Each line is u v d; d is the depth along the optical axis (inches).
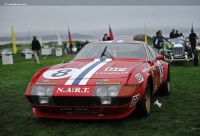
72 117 167.8
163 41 555.5
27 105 228.1
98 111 162.4
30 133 155.5
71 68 183.9
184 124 163.3
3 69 546.0
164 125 162.4
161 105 213.3
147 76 179.3
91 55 214.4
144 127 159.5
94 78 165.5
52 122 174.6
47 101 163.5
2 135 152.6
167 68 250.8
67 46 1428.4
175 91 274.1
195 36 693.9
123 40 231.3
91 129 158.7
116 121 172.1
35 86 168.4
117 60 204.7
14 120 183.0
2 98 257.6
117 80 161.6
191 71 433.7
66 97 159.2
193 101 226.7
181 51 549.3
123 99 157.9
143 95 172.1
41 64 649.6
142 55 211.3
